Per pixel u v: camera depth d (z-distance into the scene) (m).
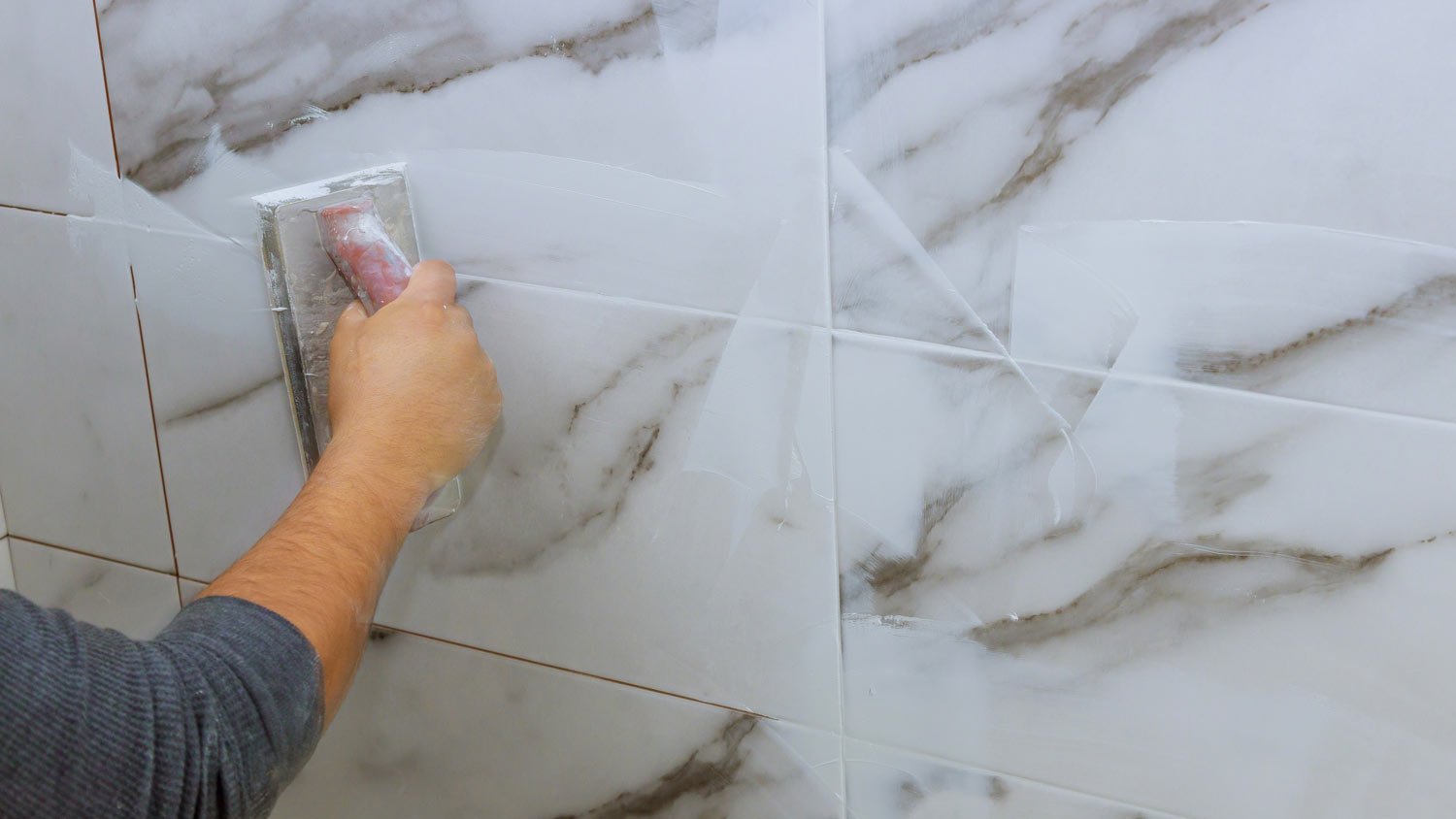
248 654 0.56
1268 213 0.58
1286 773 0.71
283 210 0.78
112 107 0.82
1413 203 0.56
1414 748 0.67
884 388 0.71
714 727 0.87
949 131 0.63
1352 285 0.58
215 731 0.53
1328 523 0.64
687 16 0.65
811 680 0.82
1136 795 0.75
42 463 1.00
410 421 0.69
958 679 0.77
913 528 0.74
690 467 0.78
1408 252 0.57
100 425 0.95
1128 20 0.57
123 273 0.88
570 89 0.70
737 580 0.81
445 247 0.78
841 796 0.85
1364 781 0.69
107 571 1.02
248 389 0.88
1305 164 0.57
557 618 0.88
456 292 0.79
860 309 0.69
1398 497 0.62
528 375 0.80
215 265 0.84
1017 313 0.66
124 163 0.84
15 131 0.86
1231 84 0.56
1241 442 0.64
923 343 0.68
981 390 0.68
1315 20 0.54
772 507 0.77
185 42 0.78
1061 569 0.71
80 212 0.87
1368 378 0.60
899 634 0.77
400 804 1.02
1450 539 0.61
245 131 0.79
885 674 0.79
